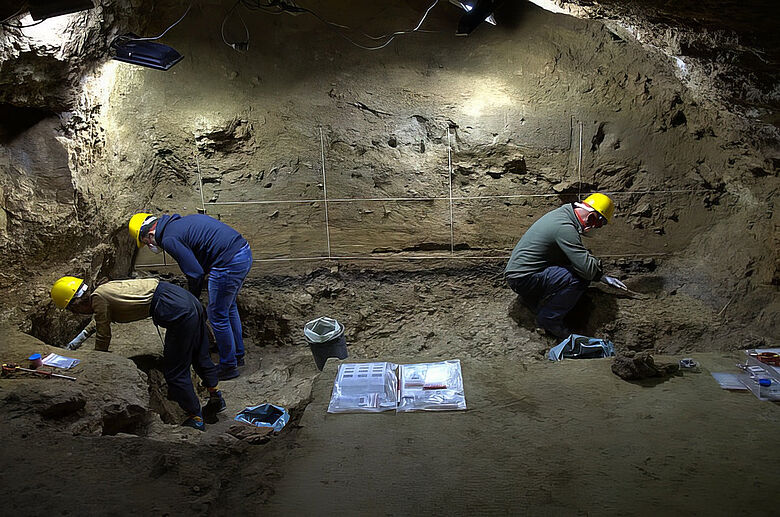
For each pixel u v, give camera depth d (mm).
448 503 2248
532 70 6020
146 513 2271
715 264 5457
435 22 6199
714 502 2201
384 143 6027
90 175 4969
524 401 2889
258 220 6023
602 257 5758
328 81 6082
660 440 2562
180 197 6051
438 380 3084
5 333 4129
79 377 3631
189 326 3959
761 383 2900
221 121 5902
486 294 5688
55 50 4086
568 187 5934
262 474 2457
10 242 4371
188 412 4035
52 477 2520
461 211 6023
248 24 6027
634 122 5887
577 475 2373
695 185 5840
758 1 3080
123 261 5738
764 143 4895
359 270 5863
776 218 5098
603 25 5895
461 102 5996
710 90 4664
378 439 2633
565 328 5137
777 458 2422
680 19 3752
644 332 4805
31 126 4539
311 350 5043
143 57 4641
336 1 6160
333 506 2254
